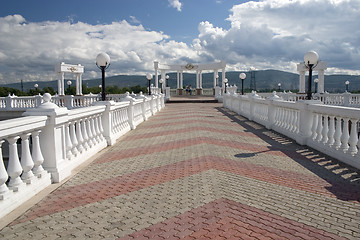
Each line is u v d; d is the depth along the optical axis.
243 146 8.55
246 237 3.31
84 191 4.89
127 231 3.48
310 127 8.61
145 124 14.09
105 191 4.88
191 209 4.09
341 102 26.53
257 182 5.26
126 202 4.38
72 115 6.09
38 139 4.98
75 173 5.95
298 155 7.38
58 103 26.55
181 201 4.39
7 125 3.87
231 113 19.84
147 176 5.71
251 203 4.29
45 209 4.15
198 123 14.05
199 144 8.84
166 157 7.28
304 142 8.64
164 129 12.27
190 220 3.75
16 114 25.67
